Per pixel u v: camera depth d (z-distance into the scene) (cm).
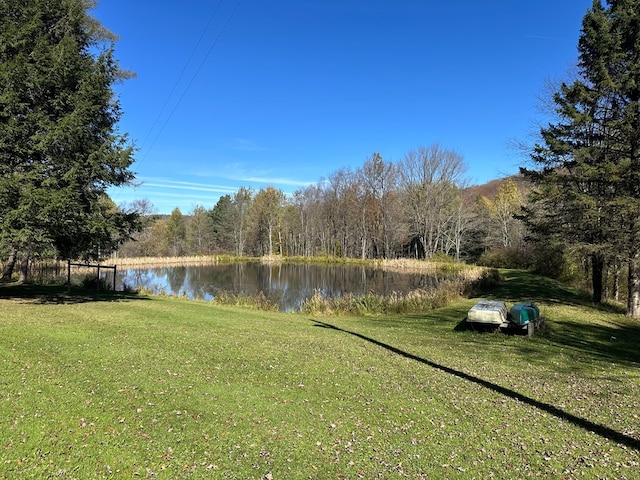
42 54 1234
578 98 1766
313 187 8156
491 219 5809
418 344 1106
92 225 1338
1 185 1100
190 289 3108
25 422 482
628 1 1628
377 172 6662
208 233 8869
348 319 1645
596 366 941
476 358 966
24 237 1144
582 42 1800
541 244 2095
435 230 6150
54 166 1270
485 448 502
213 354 834
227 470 427
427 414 598
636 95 1669
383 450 487
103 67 1399
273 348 924
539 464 467
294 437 507
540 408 644
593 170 1616
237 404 591
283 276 4291
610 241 1669
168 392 613
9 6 1266
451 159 5819
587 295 2331
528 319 1283
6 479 381
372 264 5903
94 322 1039
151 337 932
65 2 1427
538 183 1928
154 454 446
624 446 521
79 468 408
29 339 814
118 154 1377
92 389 598
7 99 1146
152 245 7144
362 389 687
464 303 2075
